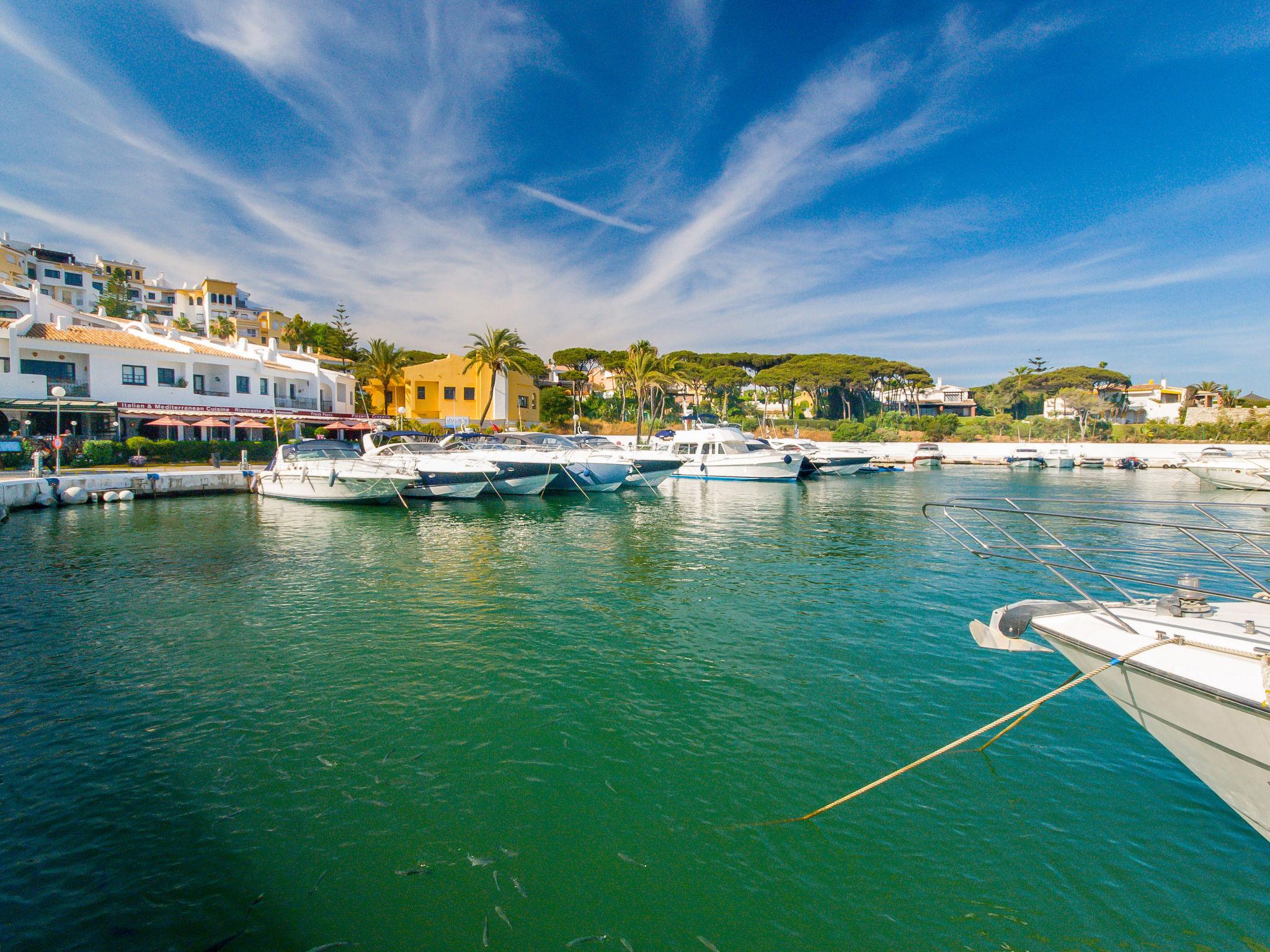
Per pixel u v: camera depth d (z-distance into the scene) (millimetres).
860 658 8883
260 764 6121
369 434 30641
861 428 70562
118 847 4922
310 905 4398
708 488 35250
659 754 6371
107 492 25312
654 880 4695
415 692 7730
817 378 79438
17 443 27984
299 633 9844
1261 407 76500
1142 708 5176
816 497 31000
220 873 4684
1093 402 76562
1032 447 62844
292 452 26328
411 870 4750
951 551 16828
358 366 63875
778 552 16609
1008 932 4250
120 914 4281
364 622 10430
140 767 6035
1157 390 88000
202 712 7172
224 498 27672
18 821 5195
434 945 4102
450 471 25906
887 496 31703
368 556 15742
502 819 5348
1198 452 56094
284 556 15695
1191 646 5039
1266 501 30422
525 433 31547
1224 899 4523
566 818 5375
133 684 7895
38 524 20219
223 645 9281
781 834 5203
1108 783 5898
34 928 4148
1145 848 5035
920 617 10781
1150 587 13000
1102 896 4551
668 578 13531
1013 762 6250
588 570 14289
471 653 9023
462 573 13906
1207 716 4645
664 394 72750
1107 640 5402
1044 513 6527
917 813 5473
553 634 9852
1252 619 5605
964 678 8203
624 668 8508
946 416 73375
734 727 6910
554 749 6441
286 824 5242
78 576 13438
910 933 4250
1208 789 5816
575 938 4176
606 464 29781
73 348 35344
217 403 42125
